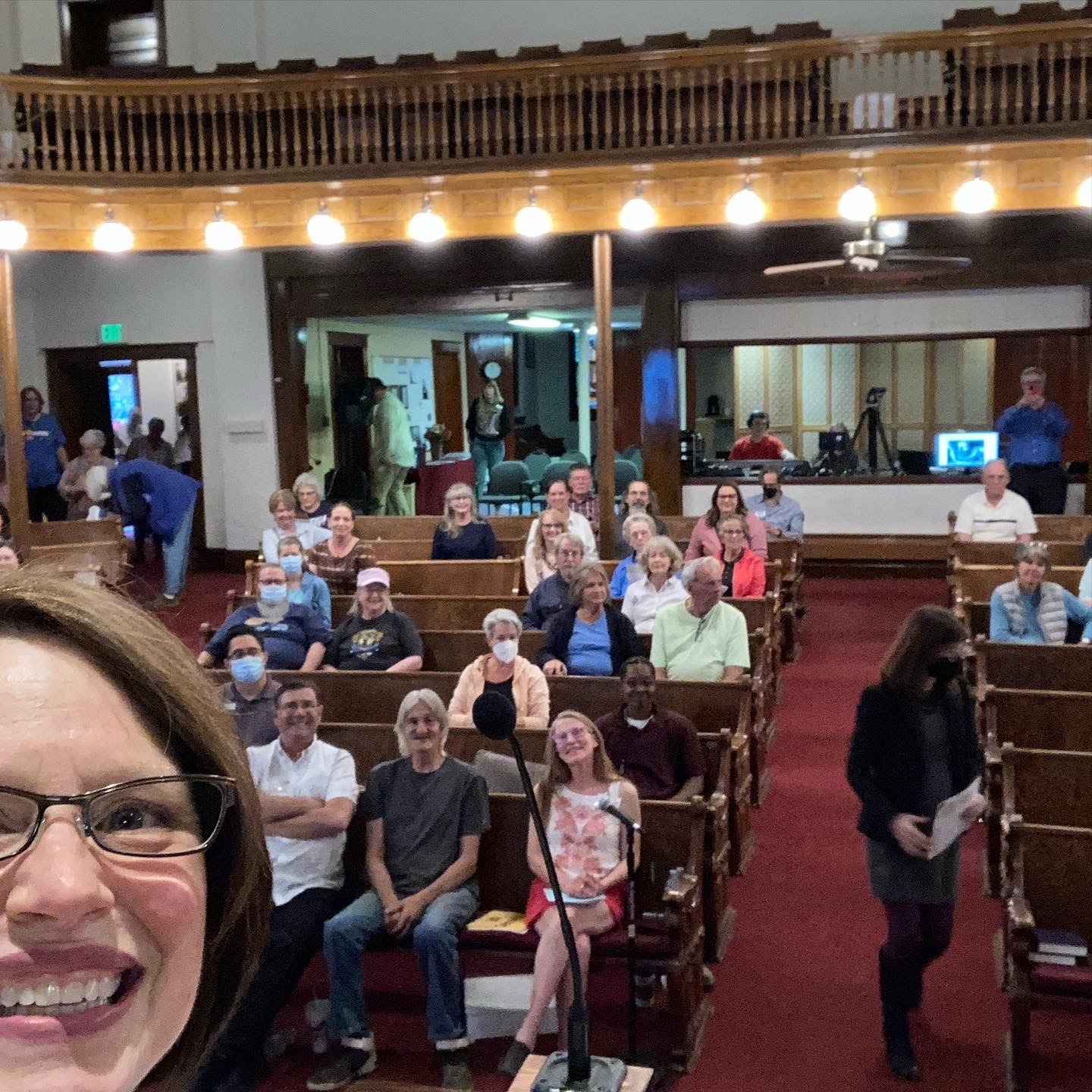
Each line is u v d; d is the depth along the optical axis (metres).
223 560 13.31
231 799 0.84
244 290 12.66
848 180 8.25
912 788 3.79
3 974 0.71
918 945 3.89
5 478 11.56
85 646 0.80
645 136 9.37
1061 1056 3.96
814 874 5.40
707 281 11.39
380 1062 4.09
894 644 3.81
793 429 13.72
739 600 7.23
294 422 12.77
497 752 5.20
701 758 4.92
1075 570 7.57
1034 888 4.04
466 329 17.17
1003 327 11.09
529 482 14.54
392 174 8.76
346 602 7.65
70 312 13.45
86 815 0.74
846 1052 4.05
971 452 11.38
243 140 8.95
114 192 8.92
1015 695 5.29
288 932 4.10
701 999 4.27
